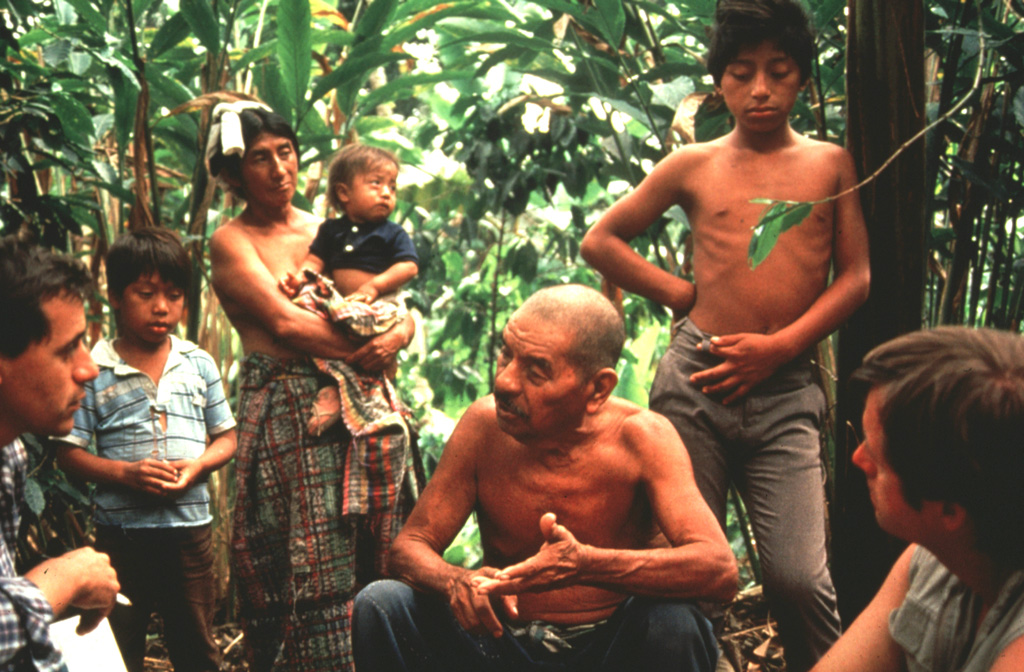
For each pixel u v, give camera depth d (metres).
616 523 1.73
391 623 1.68
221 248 2.45
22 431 1.42
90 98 3.37
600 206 5.74
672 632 1.58
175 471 2.35
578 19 2.90
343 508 2.31
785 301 2.09
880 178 2.05
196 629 2.48
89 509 3.07
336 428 2.38
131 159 3.45
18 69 2.85
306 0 2.89
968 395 1.01
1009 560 1.07
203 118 3.08
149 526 2.38
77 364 1.41
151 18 4.25
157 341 2.48
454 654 1.74
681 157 2.23
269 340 2.44
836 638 1.99
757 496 2.09
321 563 2.32
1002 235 2.36
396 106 4.84
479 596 1.54
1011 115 2.38
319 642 2.31
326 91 3.15
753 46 2.05
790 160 2.13
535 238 5.77
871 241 2.10
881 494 1.13
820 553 2.00
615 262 2.25
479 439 1.77
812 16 2.30
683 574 1.59
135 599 2.41
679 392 2.15
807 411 2.11
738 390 2.08
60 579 1.43
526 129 3.89
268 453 2.37
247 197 2.52
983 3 2.27
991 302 2.38
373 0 3.15
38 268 1.35
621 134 3.37
